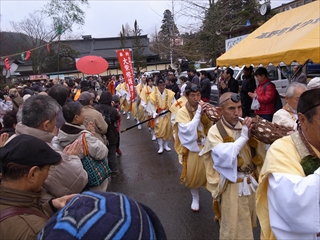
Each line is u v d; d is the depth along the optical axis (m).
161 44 18.69
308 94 1.49
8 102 7.16
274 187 1.51
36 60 27.59
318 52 3.30
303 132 1.57
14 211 1.31
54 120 2.22
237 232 2.44
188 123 3.36
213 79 11.95
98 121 3.97
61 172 2.10
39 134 2.08
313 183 1.38
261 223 1.73
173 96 6.66
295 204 1.40
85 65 7.74
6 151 1.37
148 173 5.49
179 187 4.74
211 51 14.77
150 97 6.62
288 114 3.07
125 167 5.91
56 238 0.80
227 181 2.46
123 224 0.83
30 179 1.39
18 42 28.61
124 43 36.28
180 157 3.76
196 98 3.45
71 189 2.13
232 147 2.29
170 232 3.44
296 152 1.57
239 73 9.68
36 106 2.13
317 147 1.53
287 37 4.20
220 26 14.09
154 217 1.03
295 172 1.50
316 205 1.38
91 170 2.68
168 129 6.52
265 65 4.20
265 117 5.12
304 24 4.14
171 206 4.10
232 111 2.42
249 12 14.45
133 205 0.94
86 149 2.64
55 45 28.73
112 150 5.30
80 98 4.07
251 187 2.46
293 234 1.52
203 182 3.59
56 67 29.67
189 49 15.82
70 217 0.84
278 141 1.65
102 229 0.81
